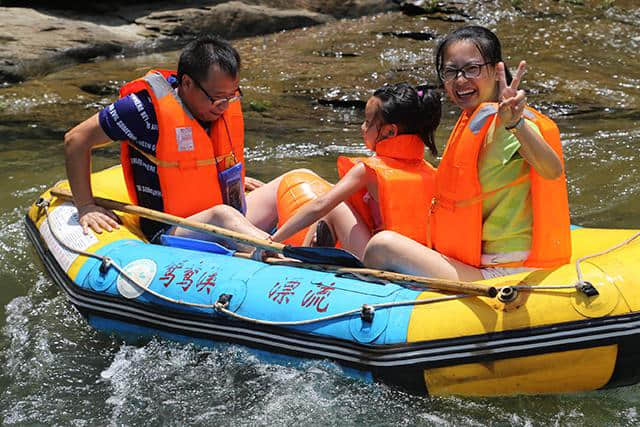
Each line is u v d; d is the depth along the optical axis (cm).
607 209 677
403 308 419
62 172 777
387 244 451
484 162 423
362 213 510
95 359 477
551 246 425
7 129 908
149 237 553
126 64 1188
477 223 432
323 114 973
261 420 419
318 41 1294
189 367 461
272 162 804
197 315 465
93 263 509
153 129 524
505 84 388
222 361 457
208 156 534
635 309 399
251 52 1247
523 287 410
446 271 438
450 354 406
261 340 446
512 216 429
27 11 1291
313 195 534
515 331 401
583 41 1245
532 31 1294
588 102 987
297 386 432
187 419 423
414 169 488
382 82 1075
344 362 424
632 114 940
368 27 1366
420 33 1298
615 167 764
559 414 418
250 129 910
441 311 413
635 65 1139
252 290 457
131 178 552
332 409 420
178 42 1291
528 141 385
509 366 404
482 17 1363
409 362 409
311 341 432
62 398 442
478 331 404
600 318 398
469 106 433
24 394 446
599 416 417
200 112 530
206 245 514
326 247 500
